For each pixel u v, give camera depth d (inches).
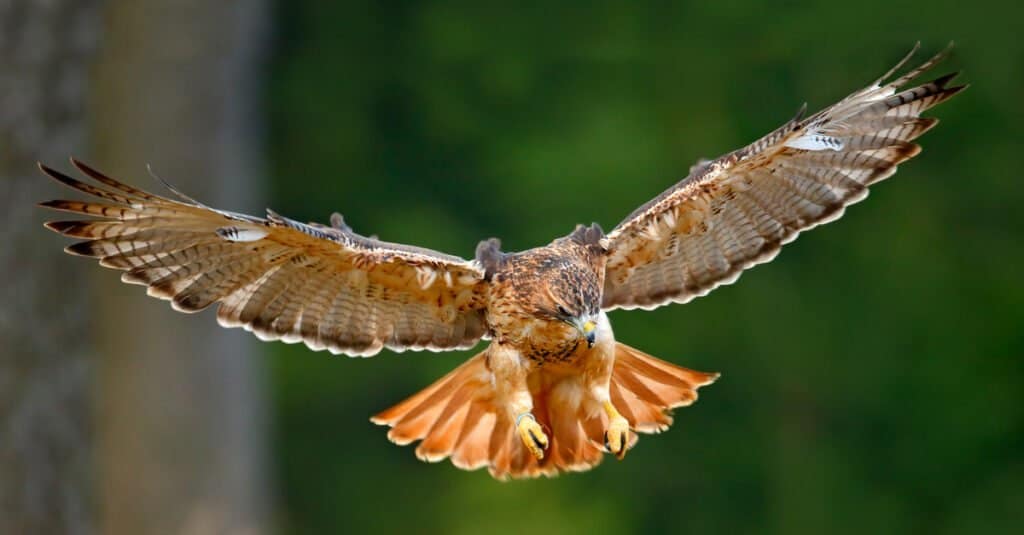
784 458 866.8
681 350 853.8
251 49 805.9
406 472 897.5
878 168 373.4
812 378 866.8
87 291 630.5
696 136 855.1
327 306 365.7
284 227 341.1
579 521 841.5
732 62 865.5
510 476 369.4
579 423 359.6
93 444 636.7
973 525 855.7
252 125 815.1
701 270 382.6
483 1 908.0
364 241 354.6
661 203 370.6
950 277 879.1
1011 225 882.1
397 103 929.5
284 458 891.4
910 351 874.1
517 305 348.5
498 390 355.9
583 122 868.6
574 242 365.1
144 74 730.8
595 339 346.0
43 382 612.7
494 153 888.9
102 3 668.1
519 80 893.8
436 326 369.1
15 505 605.0
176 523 725.9
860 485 869.2
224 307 360.8
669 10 879.1
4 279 609.9
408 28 930.7
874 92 362.3
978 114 864.9
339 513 891.4
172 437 720.3
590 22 890.1
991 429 865.5
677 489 871.1
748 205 376.2
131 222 341.1
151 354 714.8
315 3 930.1
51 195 623.2
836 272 881.5
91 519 626.8
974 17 832.3
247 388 767.7
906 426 872.3
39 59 625.6
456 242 882.8
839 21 837.8
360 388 896.3
